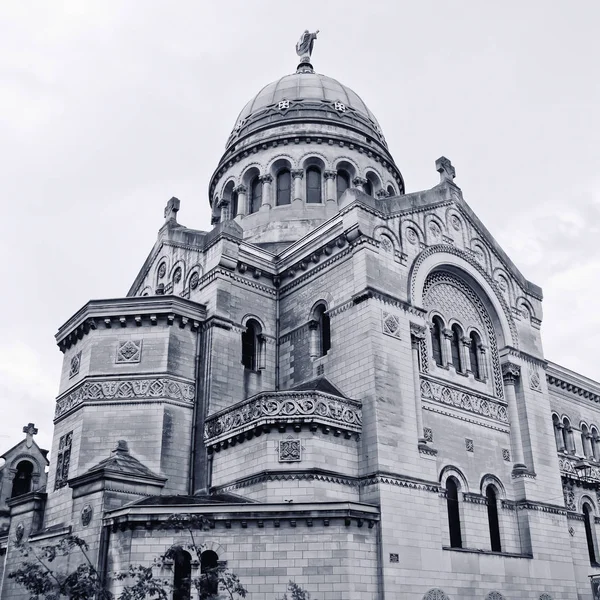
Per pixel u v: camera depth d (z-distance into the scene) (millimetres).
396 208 34719
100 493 27203
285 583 24297
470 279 37750
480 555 30875
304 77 54312
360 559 25453
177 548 22328
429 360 33625
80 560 26438
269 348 35531
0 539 36969
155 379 31953
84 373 32594
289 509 25125
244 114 53719
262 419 27953
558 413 45812
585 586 38469
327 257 34312
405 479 28766
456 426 33438
